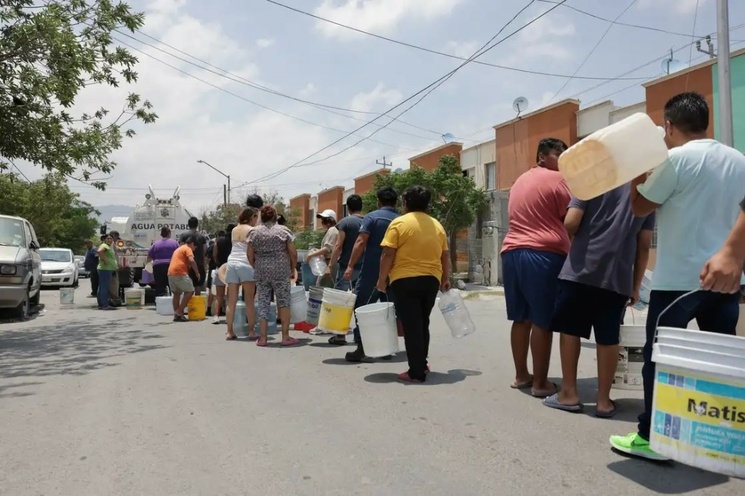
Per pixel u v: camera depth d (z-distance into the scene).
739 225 2.77
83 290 22.83
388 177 22.06
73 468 3.62
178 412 4.75
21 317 11.70
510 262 5.22
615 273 4.30
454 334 6.10
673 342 2.81
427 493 3.22
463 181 19.44
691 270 3.34
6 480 3.46
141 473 3.53
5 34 9.34
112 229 19.08
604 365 4.48
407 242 5.66
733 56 14.61
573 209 4.38
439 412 4.65
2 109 9.98
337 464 3.63
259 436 4.14
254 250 7.93
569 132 20.14
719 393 2.65
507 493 3.21
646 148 3.26
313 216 46.09
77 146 10.77
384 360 6.80
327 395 5.20
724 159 3.42
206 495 3.23
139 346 8.09
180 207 18.69
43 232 41.56
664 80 16.22
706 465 2.69
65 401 5.17
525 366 5.41
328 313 7.06
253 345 8.02
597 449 3.82
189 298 11.27
